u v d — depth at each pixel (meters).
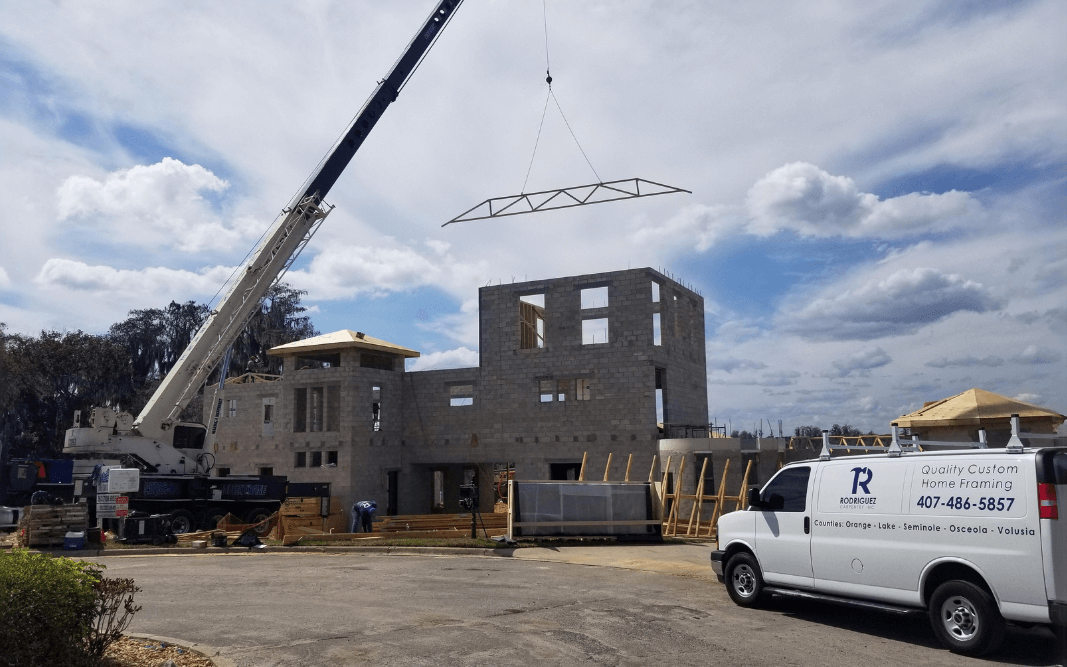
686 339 38.66
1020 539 8.39
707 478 32.03
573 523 21.64
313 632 10.25
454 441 38.44
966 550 8.88
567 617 11.08
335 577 15.77
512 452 36.88
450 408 38.81
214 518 31.20
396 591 13.70
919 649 9.17
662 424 34.91
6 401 59.12
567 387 39.19
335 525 35.84
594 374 35.41
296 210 31.69
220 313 31.45
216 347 31.62
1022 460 8.55
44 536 23.22
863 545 10.05
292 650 9.26
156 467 31.00
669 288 37.34
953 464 9.27
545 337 36.75
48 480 29.94
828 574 10.51
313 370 38.88
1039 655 8.84
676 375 36.91
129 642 9.48
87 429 29.84
